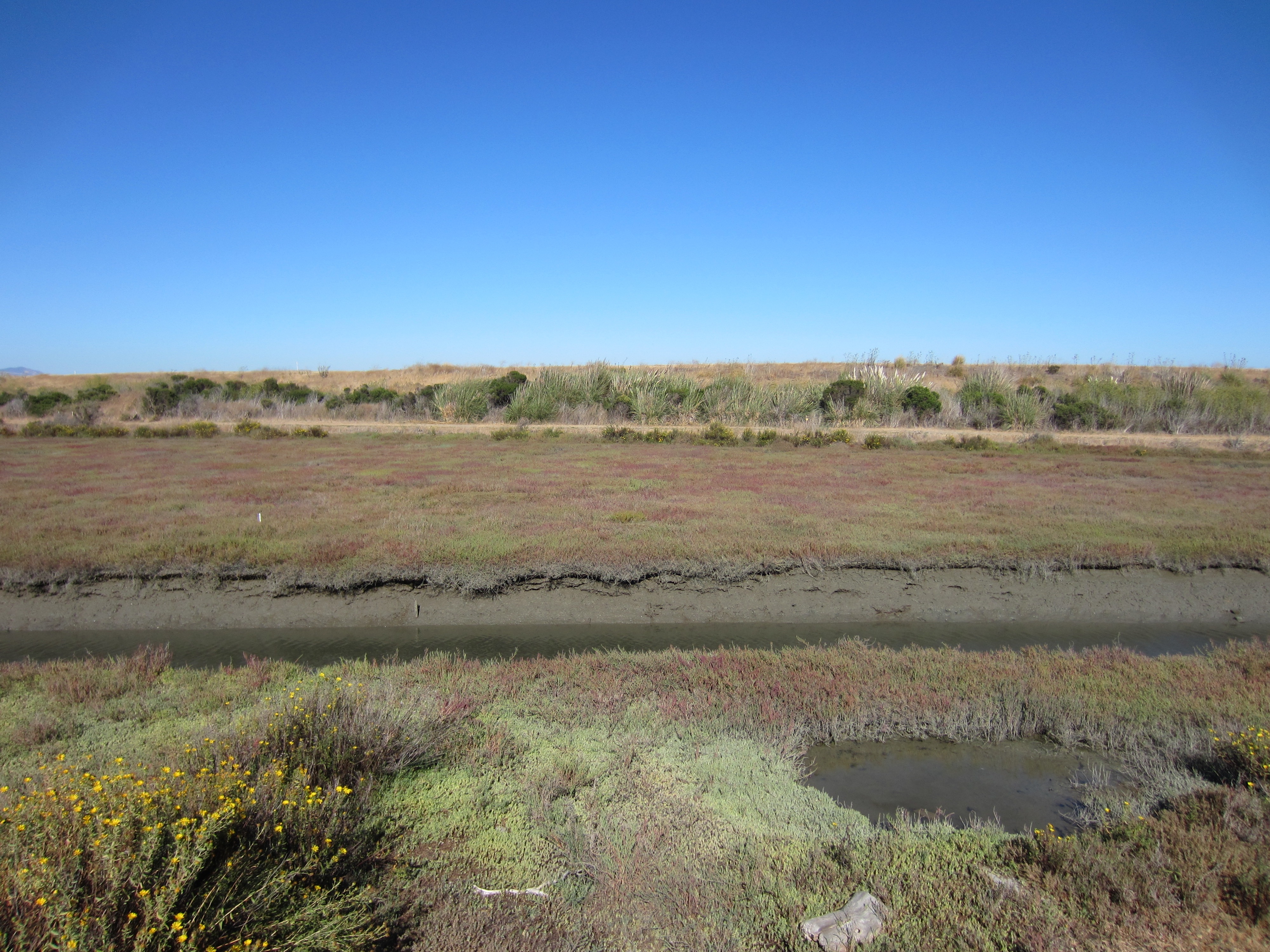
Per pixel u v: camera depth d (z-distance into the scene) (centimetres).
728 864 443
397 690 671
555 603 1006
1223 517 1421
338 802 435
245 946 319
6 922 301
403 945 368
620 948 371
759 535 1208
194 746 530
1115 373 4778
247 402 3775
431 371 5941
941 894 408
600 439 2836
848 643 877
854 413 3322
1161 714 679
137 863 323
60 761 496
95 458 2245
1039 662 814
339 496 1560
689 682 738
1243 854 432
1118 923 381
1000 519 1362
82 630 941
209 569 1020
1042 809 546
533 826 476
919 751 639
